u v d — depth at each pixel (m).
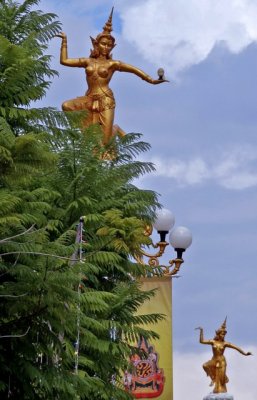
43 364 50.69
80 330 55.25
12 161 45.31
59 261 49.69
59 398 51.38
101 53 74.81
